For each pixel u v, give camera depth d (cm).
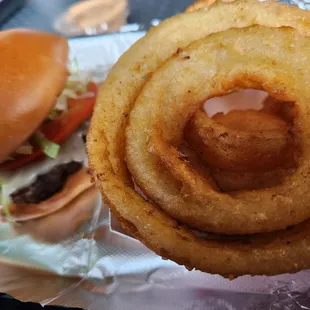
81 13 32
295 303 18
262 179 15
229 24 17
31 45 25
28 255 23
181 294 19
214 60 15
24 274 22
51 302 20
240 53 15
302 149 14
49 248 23
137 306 19
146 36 17
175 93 15
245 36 15
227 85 15
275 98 15
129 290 20
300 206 14
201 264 14
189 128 16
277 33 15
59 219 24
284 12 16
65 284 21
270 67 15
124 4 32
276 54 15
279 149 15
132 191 15
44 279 22
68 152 27
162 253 14
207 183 15
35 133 26
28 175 26
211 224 14
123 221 15
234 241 15
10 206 25
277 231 15
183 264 14
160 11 32
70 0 34
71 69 28
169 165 14
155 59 16
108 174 15
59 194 25
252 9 16
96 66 28
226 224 14
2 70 24
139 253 20
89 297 20
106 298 20
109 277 20
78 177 26
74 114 27
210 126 15
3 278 22
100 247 21
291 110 15
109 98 16
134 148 15
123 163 16
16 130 24
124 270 20
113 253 21
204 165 16
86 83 28
